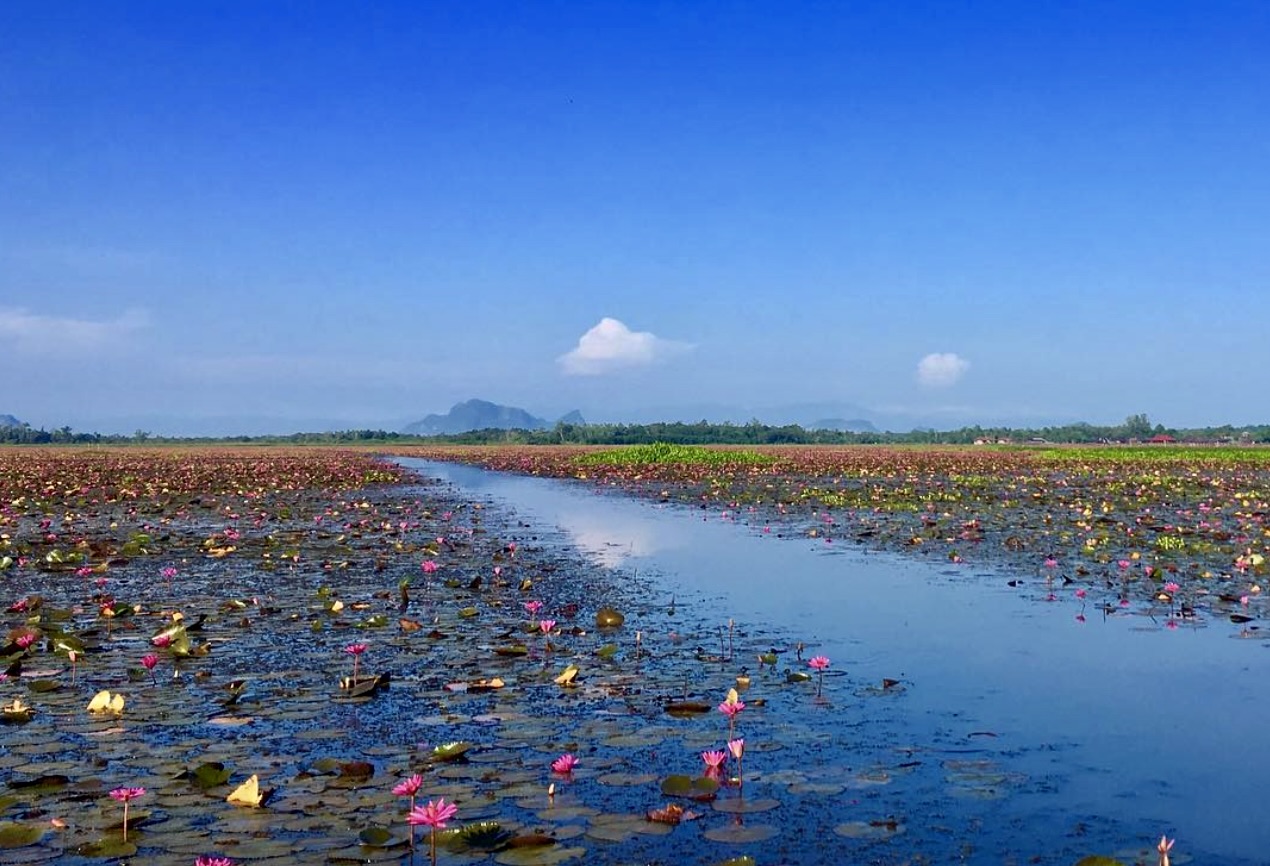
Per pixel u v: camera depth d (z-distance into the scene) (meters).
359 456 72.62
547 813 5.16
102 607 10.37
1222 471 45.44
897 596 11.73
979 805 5.29
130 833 4.87
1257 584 12.35
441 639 9.43
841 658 8.62
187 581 12.91
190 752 6.11
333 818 5.06
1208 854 4.73
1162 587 12.19
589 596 11.82
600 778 5.68
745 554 15.63
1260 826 5.05
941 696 7.39
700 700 7.29
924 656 8.70
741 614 10.68
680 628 9.95
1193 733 6.51
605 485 35.25
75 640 8.72
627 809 5.21
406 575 13.44
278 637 9.52
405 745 6.24
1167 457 62.69
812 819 5.09
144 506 24.38
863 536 17.83
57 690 7.56
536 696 7.40
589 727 6.62
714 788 5.49
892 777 5.70
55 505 25.09
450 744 6.01
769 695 7.44
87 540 17.23
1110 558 14.76
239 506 24.75
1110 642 9.21
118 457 66.31
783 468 46.25
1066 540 17.12
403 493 30.75
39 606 10.83
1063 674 8.05
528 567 14.22
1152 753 6.12
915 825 5.03
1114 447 99.88
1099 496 28.03
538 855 4.64
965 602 11.36
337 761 5.83
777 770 5.81
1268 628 9.80
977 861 4.62
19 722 6.71
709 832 4.92
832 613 10.70
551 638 9.48
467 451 91.38
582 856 4.64
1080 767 5.88
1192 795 5.46
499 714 6.92
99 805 5.24
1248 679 7.88
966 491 30.09
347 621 10.24
